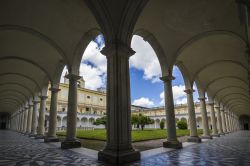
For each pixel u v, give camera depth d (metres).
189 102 14.70
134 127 53.12
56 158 7.33
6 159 7.22
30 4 8.65
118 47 7.08
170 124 10.70
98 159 6.81
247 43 9.01
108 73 7.26
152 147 11.16
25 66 16.72
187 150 9.45
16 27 9.62
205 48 13.09
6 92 25.91
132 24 7.45
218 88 22.22
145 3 7.20
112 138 6.52
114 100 6.75
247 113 45.06
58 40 11.02
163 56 11.25
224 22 9.20
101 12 7.11
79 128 45.38
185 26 10.15
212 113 21.81
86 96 62.31
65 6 8.95
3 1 8.11
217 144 12.49
